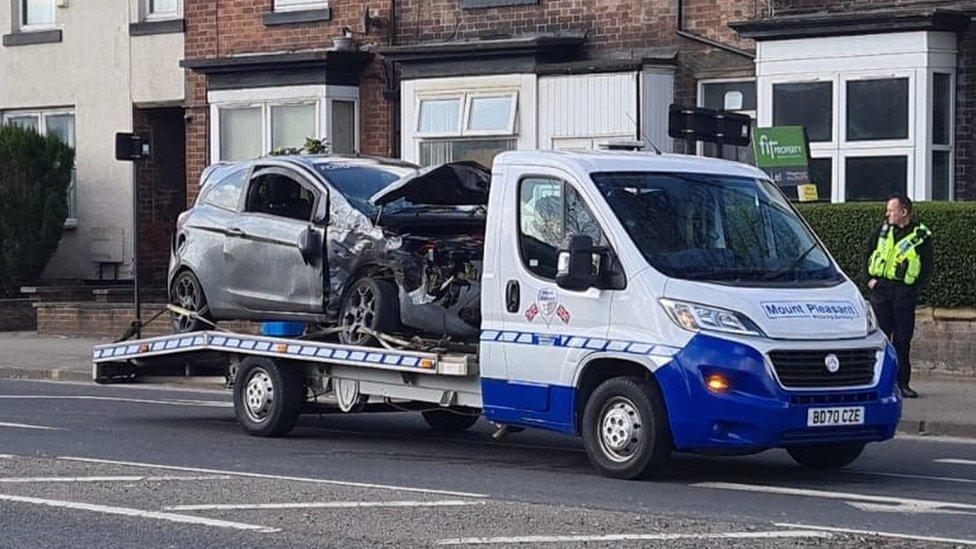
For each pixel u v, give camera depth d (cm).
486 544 898
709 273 1152
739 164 1278
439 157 2398
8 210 2783
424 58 2395
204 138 2722
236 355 1499
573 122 2253
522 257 1220
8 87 3034
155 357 1552
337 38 2528
